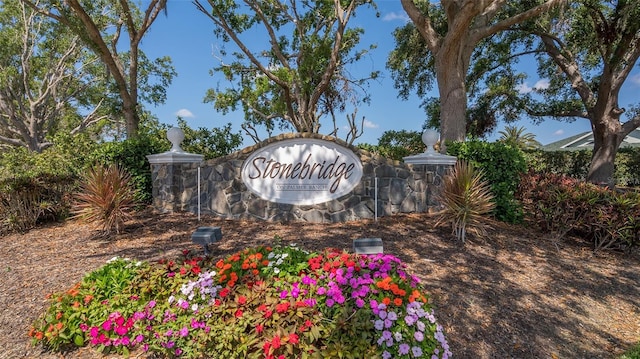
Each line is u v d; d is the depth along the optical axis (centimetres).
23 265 454
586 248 566
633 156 1727
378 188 659
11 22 2105
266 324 268
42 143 2278
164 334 286
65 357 289
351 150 648
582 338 345
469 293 391
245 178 652
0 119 2292
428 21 1069
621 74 1417
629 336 355
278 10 1520
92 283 342
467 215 535
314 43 1379
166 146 836
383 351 251
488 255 496
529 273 456
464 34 969
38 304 356
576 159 1767
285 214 640
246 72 1603
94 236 561
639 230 530
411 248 498
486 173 686
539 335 340
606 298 418
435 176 668
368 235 544
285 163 648
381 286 278
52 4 1170
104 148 746
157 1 1323
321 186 645
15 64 2225
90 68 2305
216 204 657
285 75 1345
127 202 590
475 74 1680
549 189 634
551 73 1681
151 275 335
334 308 274
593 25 1330
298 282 304
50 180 697
